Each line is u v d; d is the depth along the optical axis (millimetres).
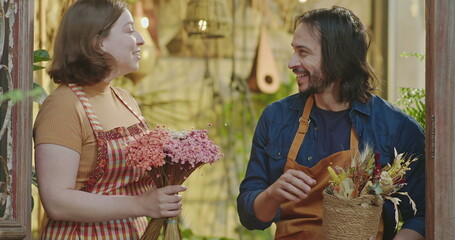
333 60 3365
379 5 6992
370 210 3061
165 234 3250
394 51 6977
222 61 7156
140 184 3377
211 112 7141
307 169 3395
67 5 5410
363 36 3463
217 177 7094
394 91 6891
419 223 3377
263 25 6652
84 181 3223
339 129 3443
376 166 3129
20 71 3064
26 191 3070
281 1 7082
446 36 3074
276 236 3514
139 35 3369
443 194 3078
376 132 3414
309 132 3469
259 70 6633
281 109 3568
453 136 3072
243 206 3463
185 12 7066
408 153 3428
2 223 2994
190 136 3227
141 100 7055
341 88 3416
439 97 3084
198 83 7152
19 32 3064
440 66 3078
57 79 3281
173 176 3219
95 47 3203
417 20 6992
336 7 3490
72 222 3205
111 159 3211
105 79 3287
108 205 3125
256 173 3547
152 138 3113
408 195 3285
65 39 3229
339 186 3113
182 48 7125
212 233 7035
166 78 7117
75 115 3178
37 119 3219
